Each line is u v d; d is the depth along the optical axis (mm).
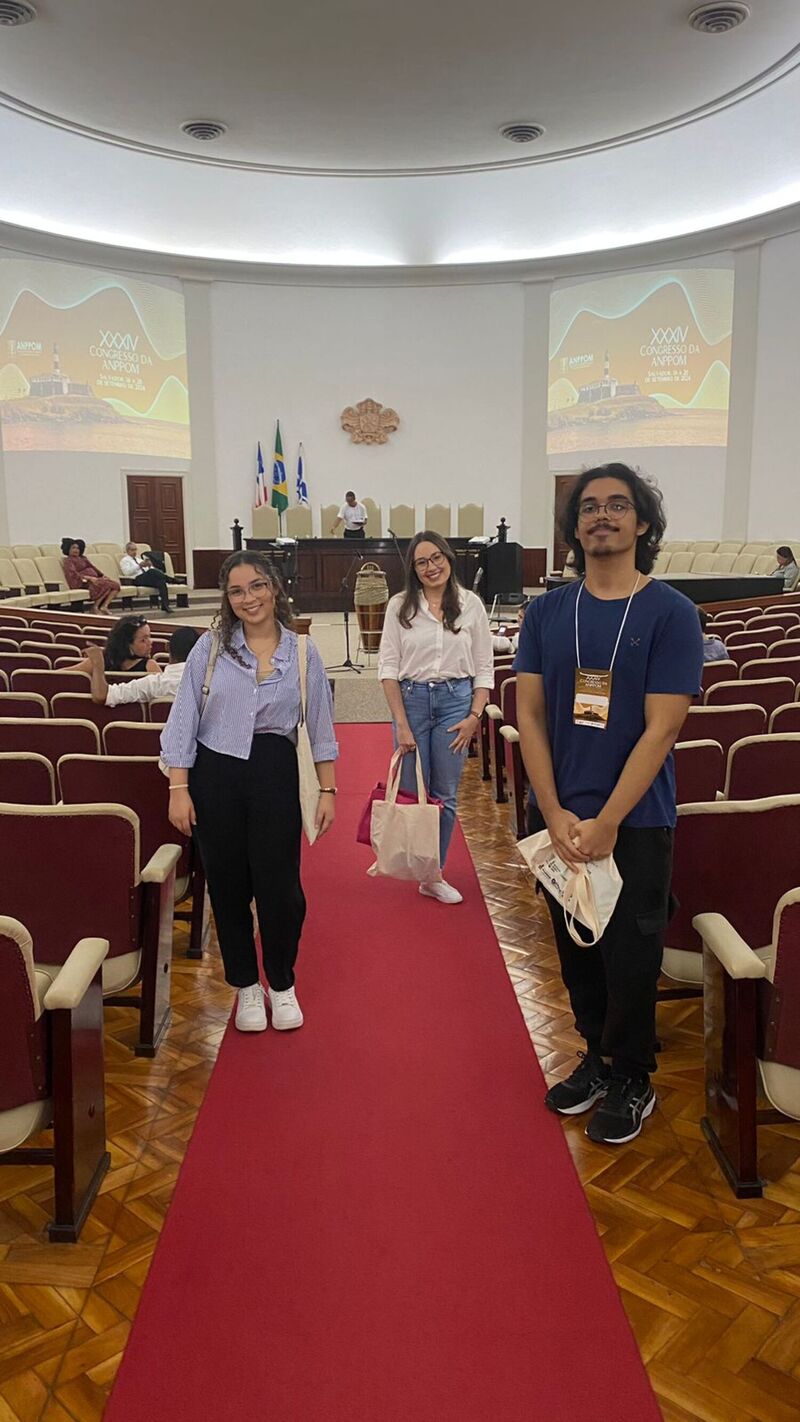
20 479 13242
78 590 12430
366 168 11422
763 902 2209
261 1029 2559
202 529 15039
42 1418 1426
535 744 2041
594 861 1926
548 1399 1443
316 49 8500
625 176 12234
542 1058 2436
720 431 13938
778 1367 1505
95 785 2740
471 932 3215
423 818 3035
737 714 3291
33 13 7738
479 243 14305
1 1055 1674
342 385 15211
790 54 8742
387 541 12984
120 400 14055
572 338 14719
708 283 13672
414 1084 2312
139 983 2865
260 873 2443
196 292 14484
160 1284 1677
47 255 13117
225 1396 1452
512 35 8297
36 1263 1744
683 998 2467
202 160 11086
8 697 3766
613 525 1890
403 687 3320
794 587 11070
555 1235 1794
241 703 2379
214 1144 2078
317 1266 1715
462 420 15305
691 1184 1960
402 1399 1444
